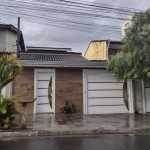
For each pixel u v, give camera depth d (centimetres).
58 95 1148
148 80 1203
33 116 1034
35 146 554
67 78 1165
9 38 1706
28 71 1121
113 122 883
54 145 565
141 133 723
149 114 1163
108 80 1212
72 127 765
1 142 600
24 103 759
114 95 1212
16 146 555
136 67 959
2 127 739
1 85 761
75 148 533
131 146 550
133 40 953
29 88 1115
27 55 1501
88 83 1187
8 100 739
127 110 1218
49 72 1148
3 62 757
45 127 762
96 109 1178
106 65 1115
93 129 731
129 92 1227
